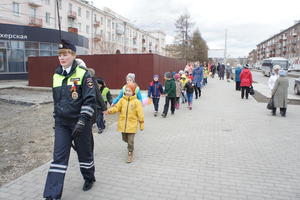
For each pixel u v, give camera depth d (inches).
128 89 182.9
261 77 1441.9
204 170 167.9
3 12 1273.4
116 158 189.6
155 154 198.4
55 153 121.7
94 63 652.1
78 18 1870.1
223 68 1127.0
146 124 301.3
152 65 608.1
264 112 378.9
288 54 3730.3
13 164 179.2
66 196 134.6
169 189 142.4
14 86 759.7
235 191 140.3
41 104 454.0
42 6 1526.8
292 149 211.2
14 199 130.8
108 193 137.9
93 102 122.8
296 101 495.8
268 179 155.0
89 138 133.6
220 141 233.5
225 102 479.8
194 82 523.2
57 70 127.1
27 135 257.3
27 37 1023.6
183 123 307.0
